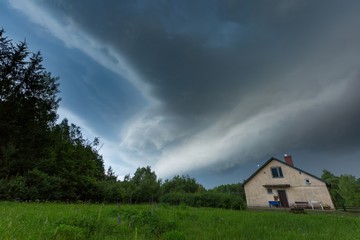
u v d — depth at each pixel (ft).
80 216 15.97
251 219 27.45
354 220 35.29
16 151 64.39
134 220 17.12
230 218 26.99
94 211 22.47
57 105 112.16
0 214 16.47
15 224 12.12
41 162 66.90
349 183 213.05
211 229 17.04
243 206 79.61
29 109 83.92
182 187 218.79
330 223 28.91
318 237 16.22
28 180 53.83
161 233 14.94
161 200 96.02
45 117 95.45
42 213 18.75
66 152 78.95
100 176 121.39
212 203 80.53
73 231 11.76
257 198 113.29
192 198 85.35
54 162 70.59
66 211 21.54
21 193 48.21
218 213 34.60
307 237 15.80
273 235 15.99
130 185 102.53
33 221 14.17
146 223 16.92
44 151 76.74
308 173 106.11
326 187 101.19
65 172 67.72
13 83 83.41
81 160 80.94
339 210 87.40
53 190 58.39
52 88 110.52
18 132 75.46
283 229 19.47
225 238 14.16
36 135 84.99
